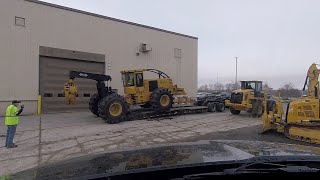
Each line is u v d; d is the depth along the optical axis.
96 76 17.80
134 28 25.84
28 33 19.97
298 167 2.05
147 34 26.81
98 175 1.87
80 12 22.48
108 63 24.14
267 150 2.44
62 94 21.84
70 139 11.75
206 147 2.64
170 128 14.46
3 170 7.72
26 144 10.84
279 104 12.75
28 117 18.78
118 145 10.67
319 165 2.18
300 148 2.64
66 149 10.09
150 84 18.98
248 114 20.67
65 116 19.52
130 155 2.45
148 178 1.92
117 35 24.70
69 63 22.20
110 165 2.10
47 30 20.83
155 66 27.42
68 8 21.84
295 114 12.05
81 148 10.23
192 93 30.95
